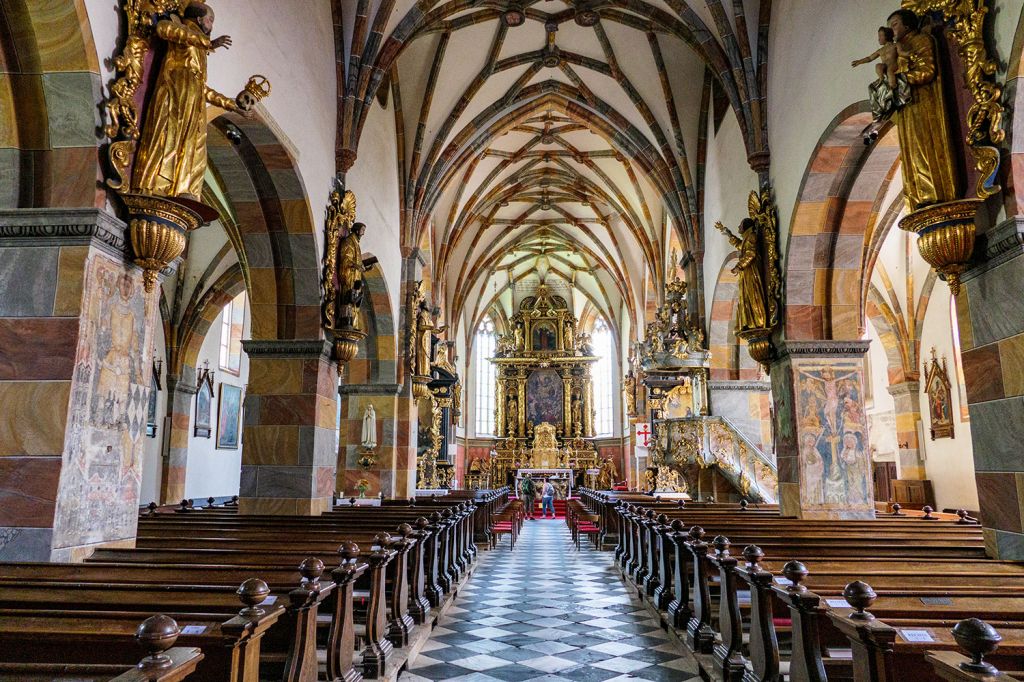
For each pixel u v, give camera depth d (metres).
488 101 20.41
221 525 9.34
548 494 32.34
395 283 18.70
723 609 6.72
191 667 2.80
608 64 19.03
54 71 6.35
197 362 21.00
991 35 6.71
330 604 6.57
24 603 4.43
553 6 16.95
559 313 43.34
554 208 31.69
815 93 11.28
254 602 3.75
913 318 21.45
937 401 20.34
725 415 18.69
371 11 13.72
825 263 12.37
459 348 40.72
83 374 6.39
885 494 23.78
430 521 10.06
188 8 7.14
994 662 3.62
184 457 19.92
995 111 6.54
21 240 6.43
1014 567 6.08
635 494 22.25
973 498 18.58
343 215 12.98
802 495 11.90
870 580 5.36
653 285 30.84
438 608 9.69
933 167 7.09
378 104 16.77
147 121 6.87
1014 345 6.54
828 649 5.16
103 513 6.68
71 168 6.47
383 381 18.36
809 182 11.61
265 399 11.95
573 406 42.88
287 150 10.77
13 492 6.11
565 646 8.20
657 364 18.78
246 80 9.41
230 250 19.44
